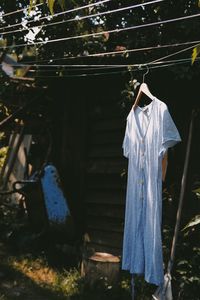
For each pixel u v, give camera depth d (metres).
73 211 6.95
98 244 6.47
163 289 4.36
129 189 3.67
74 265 6.40
